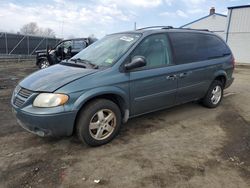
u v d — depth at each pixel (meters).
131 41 3.98
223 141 3.87
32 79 3.56
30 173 2.92
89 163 3.15
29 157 3.29
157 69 4.04
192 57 4.71
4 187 2.66
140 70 3.84
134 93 3.80
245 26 20.22
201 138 3.96
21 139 3.83
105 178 2.84
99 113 3.49
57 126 3.16
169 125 4.47
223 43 5.65
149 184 2.74
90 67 3.68
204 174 2.95
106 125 3.61
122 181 2.79
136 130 4.21
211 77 5.17
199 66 4.79
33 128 3.24
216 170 3.03
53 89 3.16
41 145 3.63
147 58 3.98
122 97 3.65
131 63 3.59
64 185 2.71
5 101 6.03
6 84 8.38
